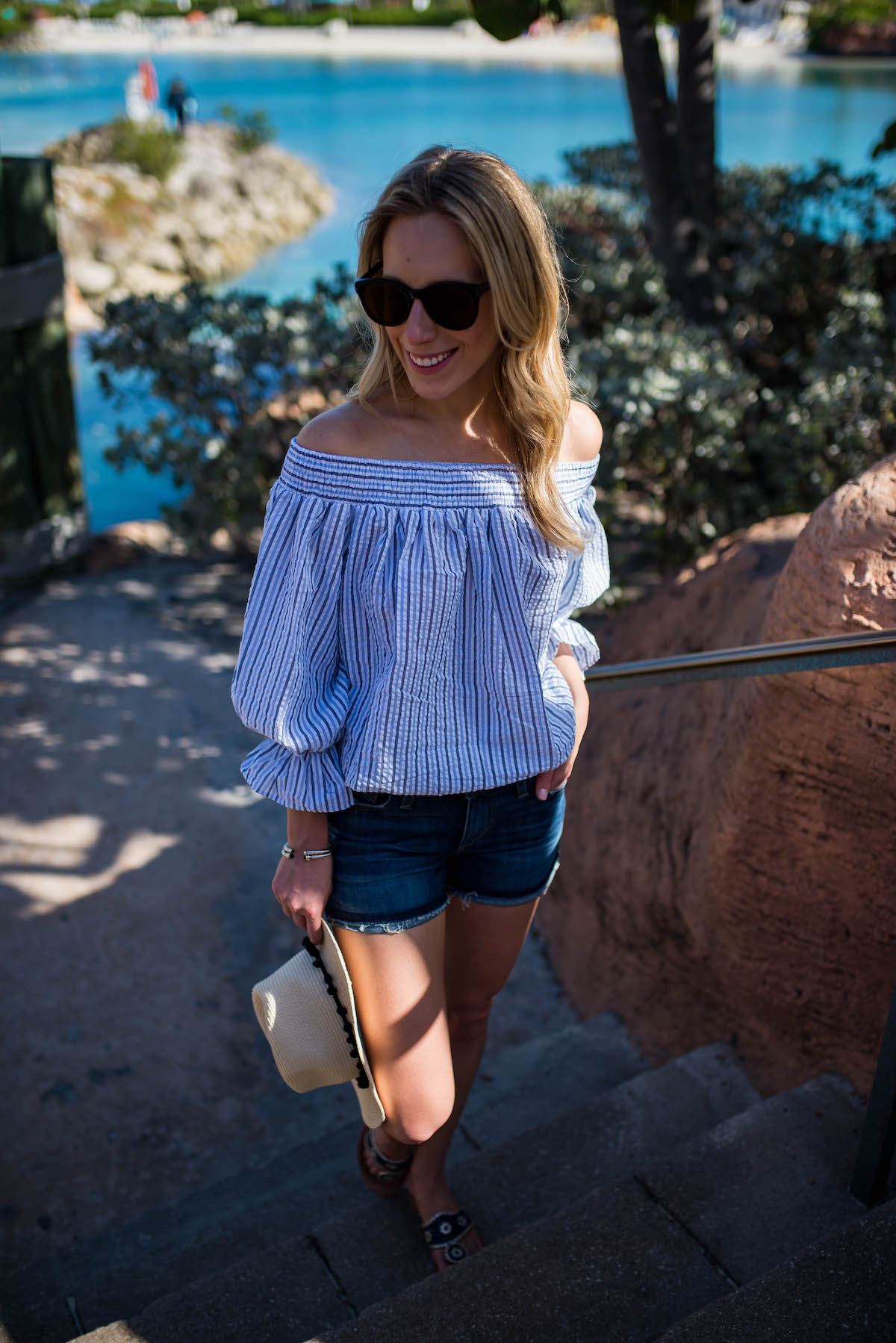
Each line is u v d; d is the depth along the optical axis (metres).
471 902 1.87
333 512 1.55
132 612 5.91
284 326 5.74
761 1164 2.26
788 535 3.79
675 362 5.19
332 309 6.05
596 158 8.54
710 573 3.88
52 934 3.93
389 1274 2.21
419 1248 2.26
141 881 4.16
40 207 5.60
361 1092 1.79
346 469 1.55
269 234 18.89
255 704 1.59
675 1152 2.28
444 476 1.57
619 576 5.79
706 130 6.19
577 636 2.00
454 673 1.67
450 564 1.58
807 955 2.66
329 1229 2.29
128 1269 2.55
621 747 3.78
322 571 1.57
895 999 1.98
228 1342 2.08
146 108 28.61
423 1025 1.75
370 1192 2.72
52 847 4.29
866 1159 2.12
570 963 3.82
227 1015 3.68
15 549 6.02
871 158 4.70
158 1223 2.85
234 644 5.62
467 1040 2.09
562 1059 3.29
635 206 8.09
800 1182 2.22
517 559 1.63
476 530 1.59
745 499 5.49
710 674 2.08
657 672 2.14
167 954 3.89
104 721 4.98
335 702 1.65
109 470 8.24
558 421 1.62
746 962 2.82
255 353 5.75
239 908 4.09
